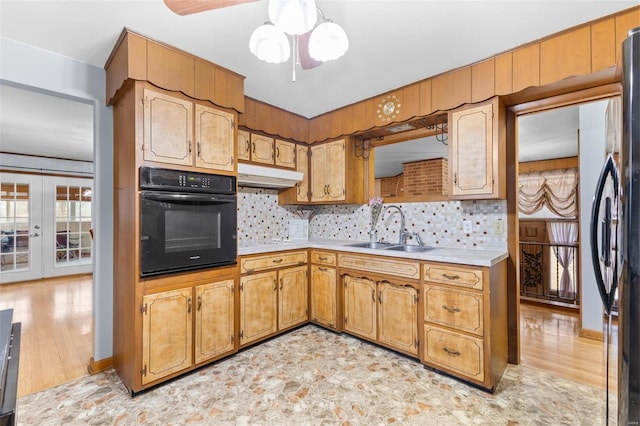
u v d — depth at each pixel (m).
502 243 2.48
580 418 1.74
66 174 5.78
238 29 1.89
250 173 2.78
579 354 2.55
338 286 2.94
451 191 2.41
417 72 2.45
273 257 2.86
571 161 5.41
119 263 2.20
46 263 5.58
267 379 2.15
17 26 1.83
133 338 1.95
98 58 2.22
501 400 1.91
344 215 3.62
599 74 1.84
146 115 1.98
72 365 2.37
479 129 2.27
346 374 2.21
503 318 2.29
